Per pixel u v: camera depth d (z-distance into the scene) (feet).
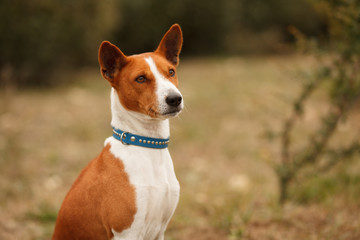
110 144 8.56
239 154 20.07
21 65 34.06
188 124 24.67
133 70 8.22
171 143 21.68
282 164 13.44
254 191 15.55
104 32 42.14
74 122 25.13
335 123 12.46
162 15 55.16
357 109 21.53
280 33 61.00
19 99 30.12
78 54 41.52
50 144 21.20
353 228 11.57
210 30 58.44
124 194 7.94
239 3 58.75
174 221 13.32
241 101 29.60
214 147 21.27
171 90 8.07
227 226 12.62
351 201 13.29
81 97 32.27
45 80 35.94
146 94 8.13
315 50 12.37
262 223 12.69
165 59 8.89
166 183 8.38
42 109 27.73
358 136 18.42
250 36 58.65
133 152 8.23
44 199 14.94
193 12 56.65
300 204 13.84
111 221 7.97
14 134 21.42
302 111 12.76
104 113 27.58
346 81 12.28
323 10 13.62
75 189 8.76
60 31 35.27
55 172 17.69
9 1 32.22
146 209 8.05
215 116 26.48
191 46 60.80
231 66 47.03
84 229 8.52
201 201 14.96
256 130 23.31
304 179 14.12
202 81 38.50
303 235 11.72
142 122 8.36
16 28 32.63
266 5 59.72
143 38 54.60
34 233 12.60
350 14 11.73
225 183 16.74
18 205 14.57
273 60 49.29
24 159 18.81
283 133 13.35
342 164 15.46
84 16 37.63
